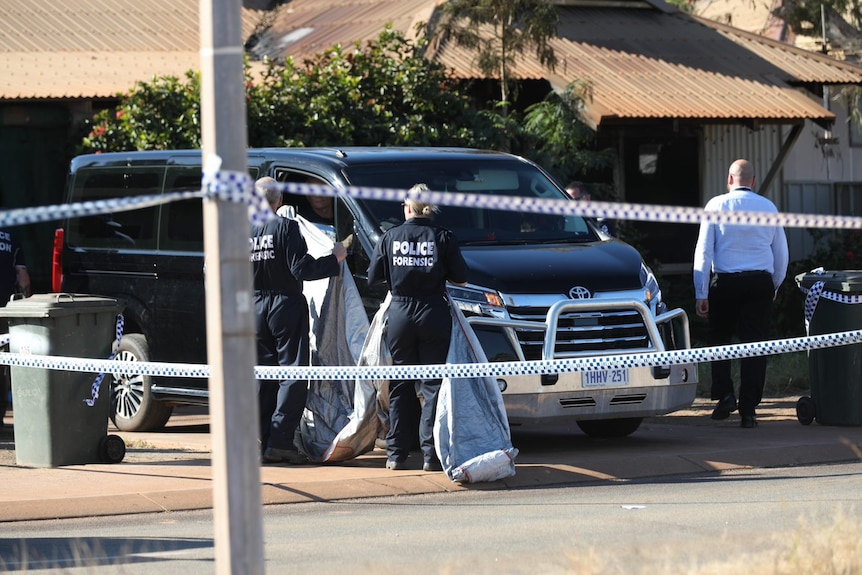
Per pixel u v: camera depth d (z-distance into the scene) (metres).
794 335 59.97
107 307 29.52
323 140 50.31
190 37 65.50
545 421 29.27
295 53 63.34
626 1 69.88
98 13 66.94
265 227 28.27
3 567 19.92
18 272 39.47
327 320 29.23
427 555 20.23
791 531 20.02
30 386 28.83
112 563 20.22
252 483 13.79
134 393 36.81
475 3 54.03
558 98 54.53
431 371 26.61
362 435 28.59
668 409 30.84
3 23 64.19
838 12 78.25
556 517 23.52
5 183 55.84
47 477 27.38
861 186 71.69
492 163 34.66
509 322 29.08
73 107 55.88
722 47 66.31
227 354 13.75
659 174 64.94
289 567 19.48
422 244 27.31
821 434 33.75
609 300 30.09
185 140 50.41
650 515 23.48
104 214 37.84
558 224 33.75
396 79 52.69
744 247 35.59
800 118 59.53
